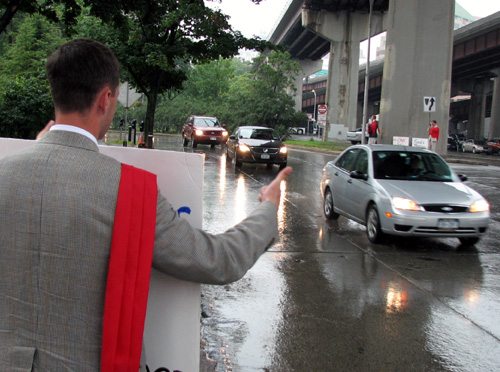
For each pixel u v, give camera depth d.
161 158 2.20
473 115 82.62
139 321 1.62
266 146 21.03
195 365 2.03
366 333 5.17
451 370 4.45
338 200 10.56
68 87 1.68
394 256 8.20
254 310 5.73
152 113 17.53
